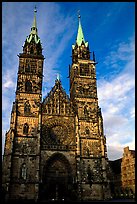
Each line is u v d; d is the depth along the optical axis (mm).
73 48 118688
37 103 94000
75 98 100625
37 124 89688
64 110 96188
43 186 80750
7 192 74000
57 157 86625
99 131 95000
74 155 87938
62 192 82812
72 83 111500
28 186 78312
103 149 90875
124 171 111188
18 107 91500
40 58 105875
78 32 123688
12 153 81250
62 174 84625
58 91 100000
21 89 95812
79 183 82000
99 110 100000
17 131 86562
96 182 85062
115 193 105188
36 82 99000
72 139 91188
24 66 102188
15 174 79312
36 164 81562
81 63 111188
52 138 89562
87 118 97125
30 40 110812
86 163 87812
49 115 93188
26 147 84500
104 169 87250
